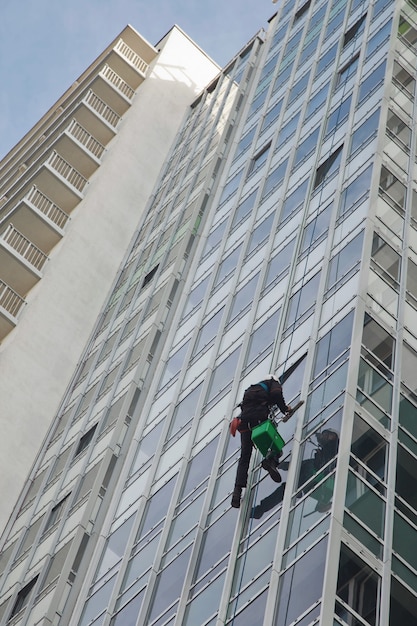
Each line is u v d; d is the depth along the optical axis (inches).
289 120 1929.1
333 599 885.2
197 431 1400.1
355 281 1214.3
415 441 1068.5
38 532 1660.9
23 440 1974.7
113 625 1240.2
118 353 1913.1
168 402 1557.6
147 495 1398.9
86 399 1902.1
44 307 2160.4
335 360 1138.0
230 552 1090.1
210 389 1453.0
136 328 1899.6
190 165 2401.6
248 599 1001.5
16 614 1517.0
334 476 994.7
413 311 1216.8
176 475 1360.7
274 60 2321.6
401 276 1244.5
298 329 1288.1
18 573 1606.8
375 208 1307.8
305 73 2027.6
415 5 1775.3
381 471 1019.9
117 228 2404.0
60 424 1926.7
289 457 1083.9
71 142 2522.1
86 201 2411.4
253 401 1031.0
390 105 1507.1
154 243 2185.0
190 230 2007.9
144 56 2984.7
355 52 1803.6
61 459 1800.0
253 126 2128.4
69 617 1411.2
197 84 2933.1
